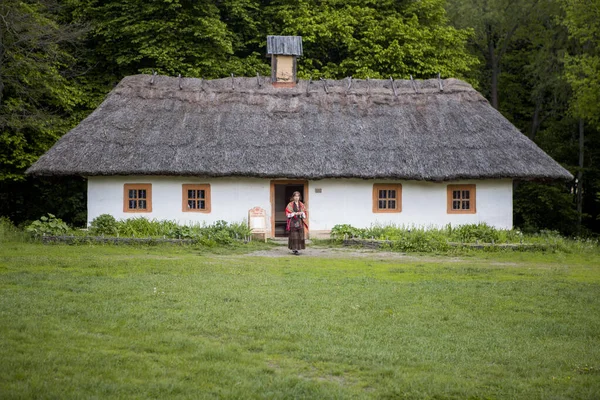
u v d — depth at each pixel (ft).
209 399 25.21
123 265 53.93
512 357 31.55
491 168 82.02
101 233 73.87
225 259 61.46
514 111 140.46
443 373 29.27
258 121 86.48
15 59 94.43
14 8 91.86
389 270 55.83
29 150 100.07
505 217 85.46
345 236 78.84
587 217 132.36
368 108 89.61
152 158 80.69
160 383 26.58
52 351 29.84
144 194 83.56
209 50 109.70
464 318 38.68
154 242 70.08
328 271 54.85
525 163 82.84
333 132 85.61
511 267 59.11
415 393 26.58
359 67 114.01
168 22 107.14
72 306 38.22
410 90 92.53
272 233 84.17
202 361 29.63
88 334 33.04
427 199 85.56
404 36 115.44
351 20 116.98
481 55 138.82
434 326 36.83
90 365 28.35
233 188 83.66
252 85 92.17
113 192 83.25
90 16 111.65
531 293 45.96
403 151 83.66
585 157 127.85
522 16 127.65
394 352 31.83
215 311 38.27
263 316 37.55
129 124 84.48
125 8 109.70
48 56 97.40
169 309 38.52
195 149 82.12
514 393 26.96
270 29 120.57
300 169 81.05
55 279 46.75
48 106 106.32
